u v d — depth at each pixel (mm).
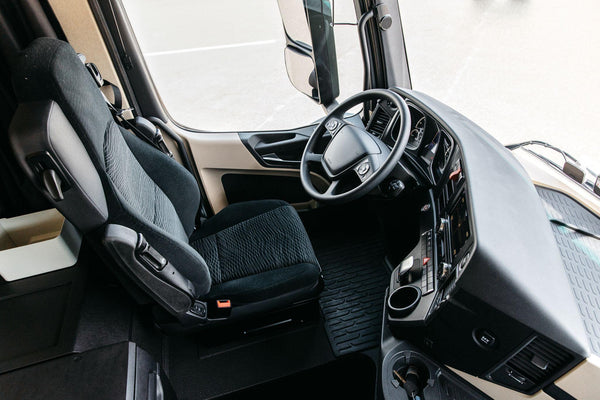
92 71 1385
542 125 1480
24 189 1407
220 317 1398
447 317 1153
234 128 2119
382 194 1650
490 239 1046
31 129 782
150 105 1937
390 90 1535
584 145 1373
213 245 1614
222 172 2098
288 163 2094
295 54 1814
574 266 1106
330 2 1628
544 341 991
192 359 1739
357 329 1812
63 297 1389
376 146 1471
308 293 1500
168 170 1492
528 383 1099
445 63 1771
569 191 1318
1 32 1378
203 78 2490
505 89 1616
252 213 1744
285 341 1784
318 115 2250
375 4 1601
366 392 1602
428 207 1533
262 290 1396
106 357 1048
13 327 1310
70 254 1465
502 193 1174
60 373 1017
